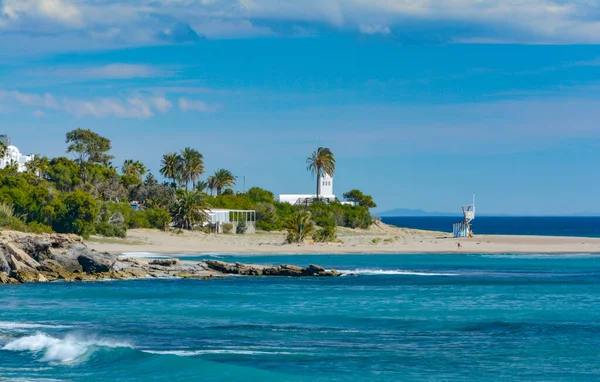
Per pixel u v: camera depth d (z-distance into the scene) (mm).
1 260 72500
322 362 36625
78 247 78312
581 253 132750
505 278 84812
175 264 83875
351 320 50375
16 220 108125
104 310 54094
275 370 34812
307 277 83500
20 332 43656
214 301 60031
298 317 51469
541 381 33375
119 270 80062
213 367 34344
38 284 71250
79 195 118938
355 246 137000
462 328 47469
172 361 35281
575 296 66375
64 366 34844
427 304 59406
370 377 33719
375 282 78562
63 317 50406
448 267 101750
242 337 43281
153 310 54406
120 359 35781
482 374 34625
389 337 43938
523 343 42312
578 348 40844
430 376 34094
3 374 33250
